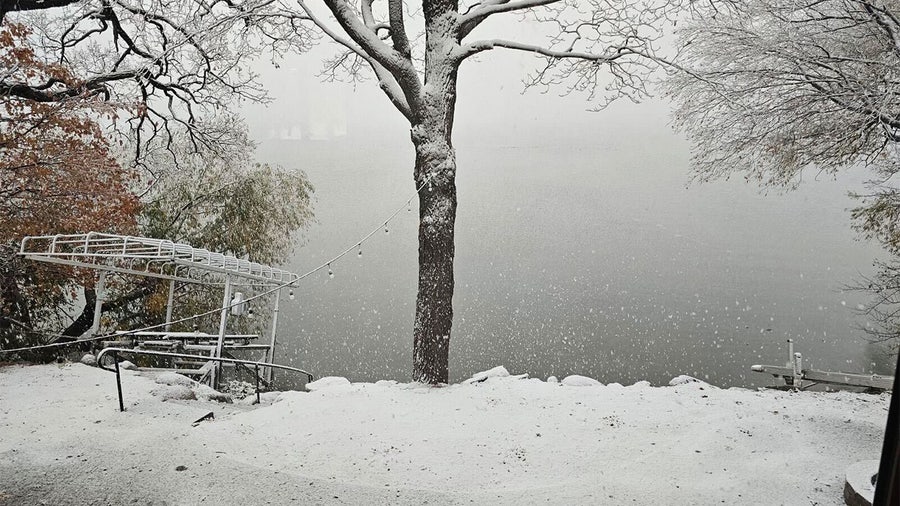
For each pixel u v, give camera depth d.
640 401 8.88
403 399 9.20
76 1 15.87
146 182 22.92
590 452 7.07
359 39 10.39
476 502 5.84
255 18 12.12
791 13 11.16
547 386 9.78
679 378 10.52
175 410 9.08
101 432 7.78
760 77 11.50
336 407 8.84
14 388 10.03
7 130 15.23
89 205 16.23
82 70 18.88
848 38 11.38
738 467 6.42
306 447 7.42
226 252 23.08
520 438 7.59
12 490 6.00
